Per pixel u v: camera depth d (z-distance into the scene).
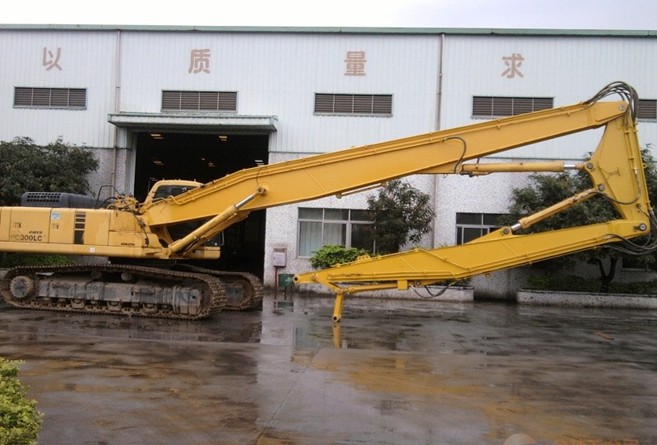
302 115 19.64
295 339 9.89
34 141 20.08
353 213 19.61
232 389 6.46
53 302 12.50
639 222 9.31
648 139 18.70
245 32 19.84
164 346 8.84
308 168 10.69
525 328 12.32
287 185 10.82
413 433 5.20
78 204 12.83
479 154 9.80
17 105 20.36
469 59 19.25
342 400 6.15
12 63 20.44
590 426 5.55
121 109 20.05
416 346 9.62
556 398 6.52
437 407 6.01
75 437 4.89
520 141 9.66
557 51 19.05
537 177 18.05
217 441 4.88
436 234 19.14
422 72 19.36
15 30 20.42
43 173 18.28
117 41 20.09
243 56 19.88
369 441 4.96
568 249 9.71
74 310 12.30
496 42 19.19
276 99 19.72
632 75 18.83
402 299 18.09
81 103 20.19
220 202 11.39
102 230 11.84
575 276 18.67
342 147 19.47
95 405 5.76
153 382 6.67
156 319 11.76
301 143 19.62
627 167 9.35
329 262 18.08
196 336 9.88
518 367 8.14
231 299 13.64
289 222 19.67
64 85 20.22
